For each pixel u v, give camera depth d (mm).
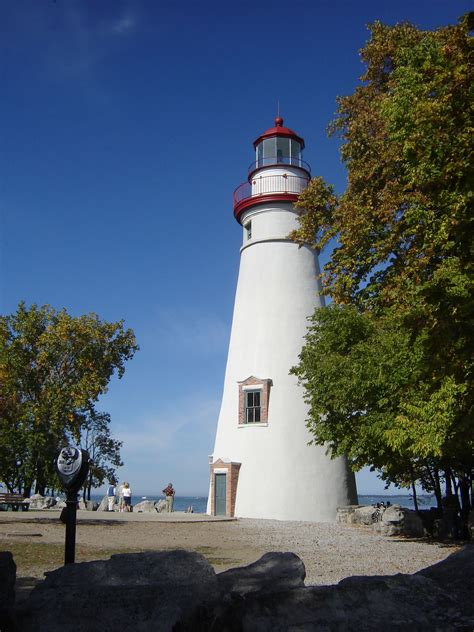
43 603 5664
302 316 34531
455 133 12242
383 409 18500
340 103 23938
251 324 35031
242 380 34281
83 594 5684
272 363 33781
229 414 34531
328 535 21391
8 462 33406
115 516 28234
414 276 17516
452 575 6258
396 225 19094
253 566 6570
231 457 33469
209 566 6309
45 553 13742
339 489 32312
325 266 22516
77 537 17484
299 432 32562
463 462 22188
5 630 5547
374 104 20938
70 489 8086
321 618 5297
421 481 28000
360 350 19422
